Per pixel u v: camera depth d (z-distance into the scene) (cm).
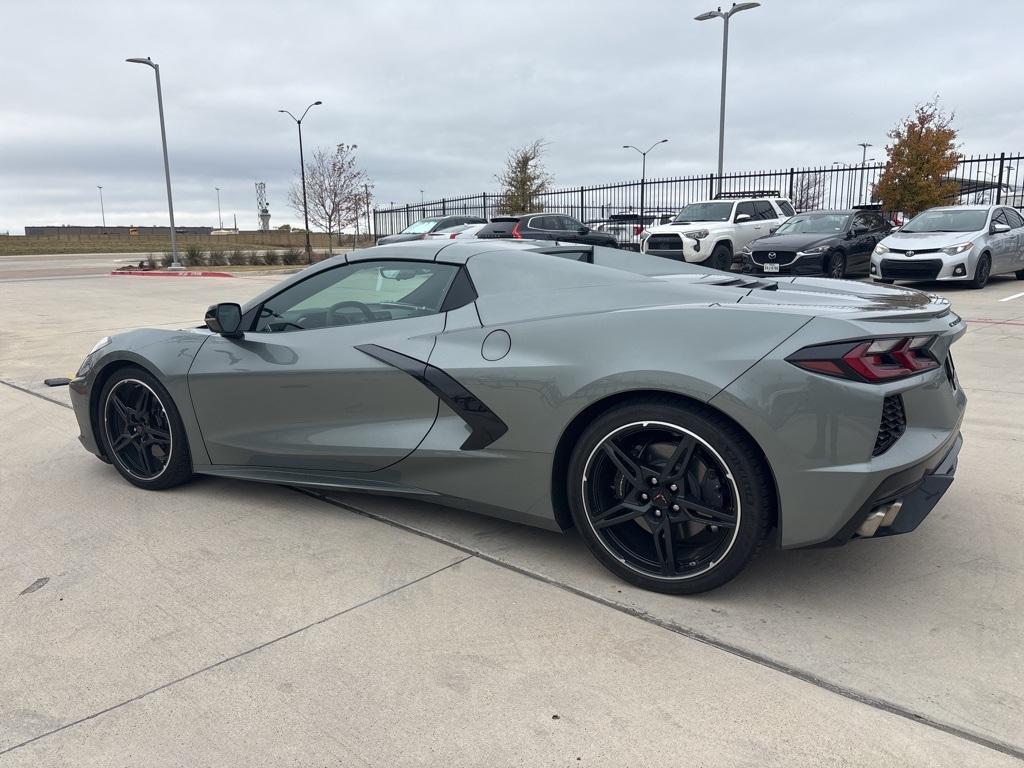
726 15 2122
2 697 211
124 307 1319
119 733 195
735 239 1558
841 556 288
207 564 290
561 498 280
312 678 216
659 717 197
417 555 295
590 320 268
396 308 322
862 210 1473
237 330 344
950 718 194
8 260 4056
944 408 255
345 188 3903
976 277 1209
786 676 213
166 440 365
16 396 593
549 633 237
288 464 340
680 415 241
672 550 253
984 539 300
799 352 229
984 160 1995
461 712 200
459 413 289
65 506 354
